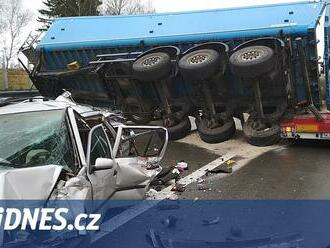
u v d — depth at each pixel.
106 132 6.07
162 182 7.45
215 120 10.84
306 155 9.36
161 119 11.95
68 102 6.21
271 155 9.48
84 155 4.64
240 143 10.66
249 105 10.81
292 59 10.28
